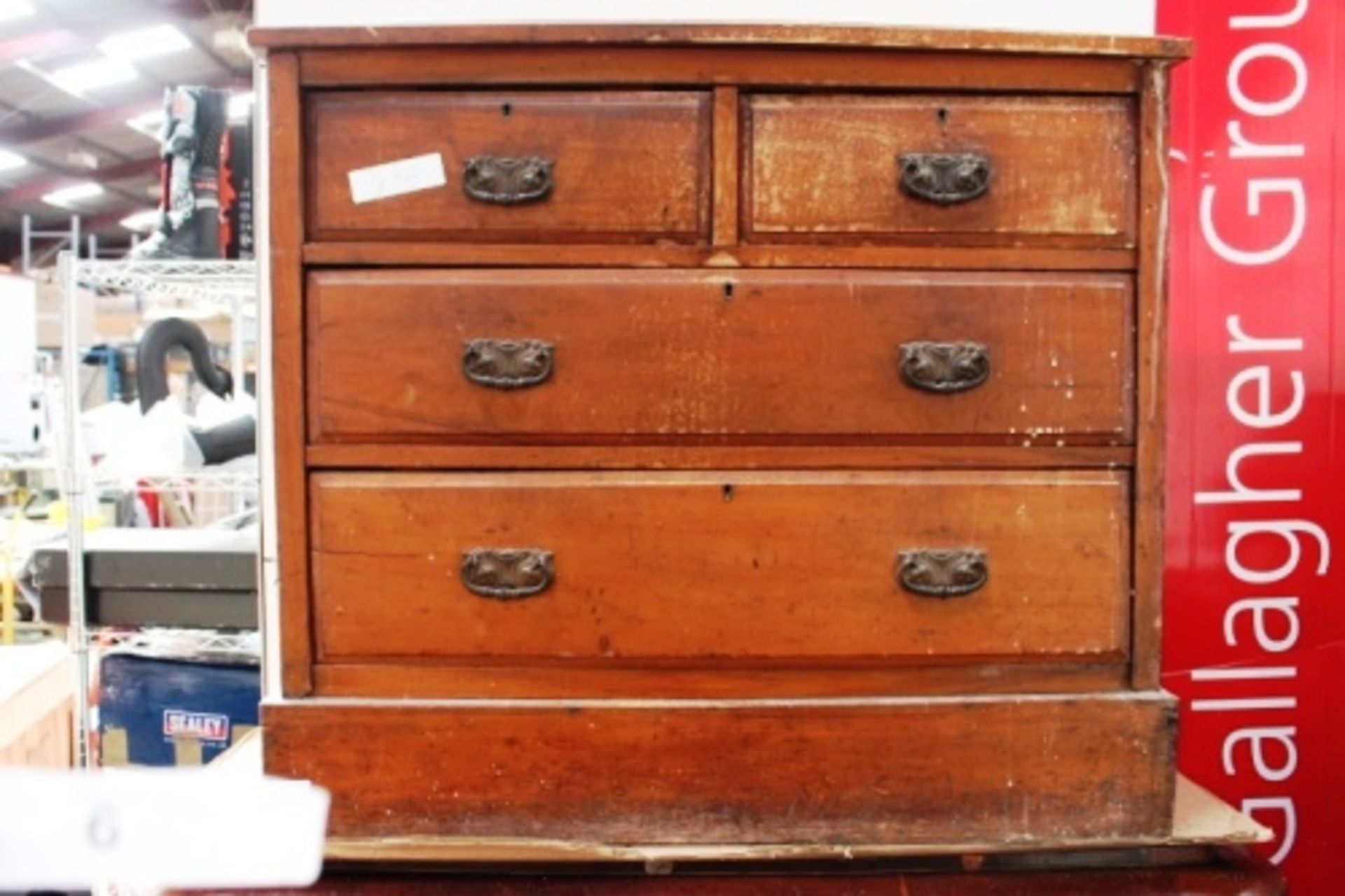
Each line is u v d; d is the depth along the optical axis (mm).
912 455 1045
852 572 1044
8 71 8898
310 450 1028
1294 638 1561
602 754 1033
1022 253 1046
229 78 9539
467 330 1023
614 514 1032
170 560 1656
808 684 1054
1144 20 1441
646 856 1011
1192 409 1541
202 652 1743
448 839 1028
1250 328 1535
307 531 1032
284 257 1016
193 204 1658
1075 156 1046
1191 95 1511
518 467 1032
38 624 2502
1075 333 1049
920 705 1044
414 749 1030
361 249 1021
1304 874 1577
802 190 1030
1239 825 1074
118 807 522
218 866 524
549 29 998
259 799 536
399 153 1020
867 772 1042
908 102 1036
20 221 14086
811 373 1033
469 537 1031
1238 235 1526
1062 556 1057
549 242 1027
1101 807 1054
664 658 1043
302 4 1359
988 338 1044
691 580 1038
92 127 10391
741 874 1051
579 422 1027
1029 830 1051
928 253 1039
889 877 1048
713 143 1024
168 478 1707
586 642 1037
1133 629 1065
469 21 1375
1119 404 1055
